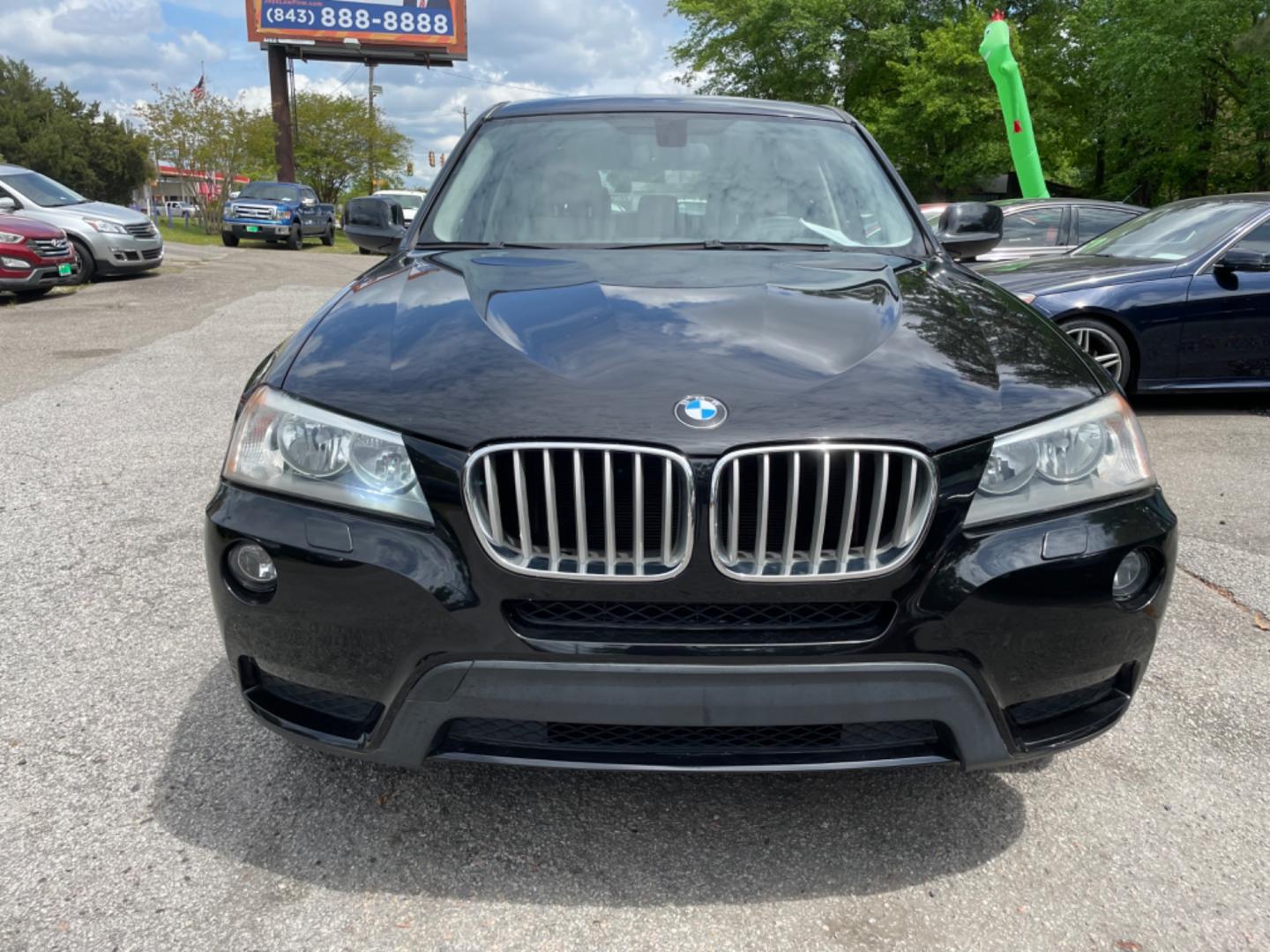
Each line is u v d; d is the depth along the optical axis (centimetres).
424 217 319
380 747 199
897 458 192
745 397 193
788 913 202
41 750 254
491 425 189
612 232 304
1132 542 200
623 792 242
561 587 187
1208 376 646
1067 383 211
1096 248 741
